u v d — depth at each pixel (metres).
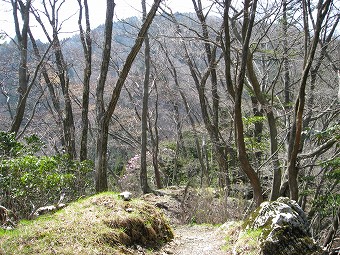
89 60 15.05
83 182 10.59
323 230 13.80
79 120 23.91
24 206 7.93
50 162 8.14
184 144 25.48
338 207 11.55
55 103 18.02
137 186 21.09
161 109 26.67
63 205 7.94
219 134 16.19
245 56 8.35
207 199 12.21
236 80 8.76
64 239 5.23
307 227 5.56
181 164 23.44
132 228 6.20
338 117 14.43
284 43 13.90
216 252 6.25
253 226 5.88
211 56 15.44
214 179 19.61
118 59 25.97
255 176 9.20
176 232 8.98
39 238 5.21
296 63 14.74
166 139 27.22
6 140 9.38
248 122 12.70
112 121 24.48
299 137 8.78
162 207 12.28
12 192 7.74
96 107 10.55
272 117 11.48
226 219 10.91
